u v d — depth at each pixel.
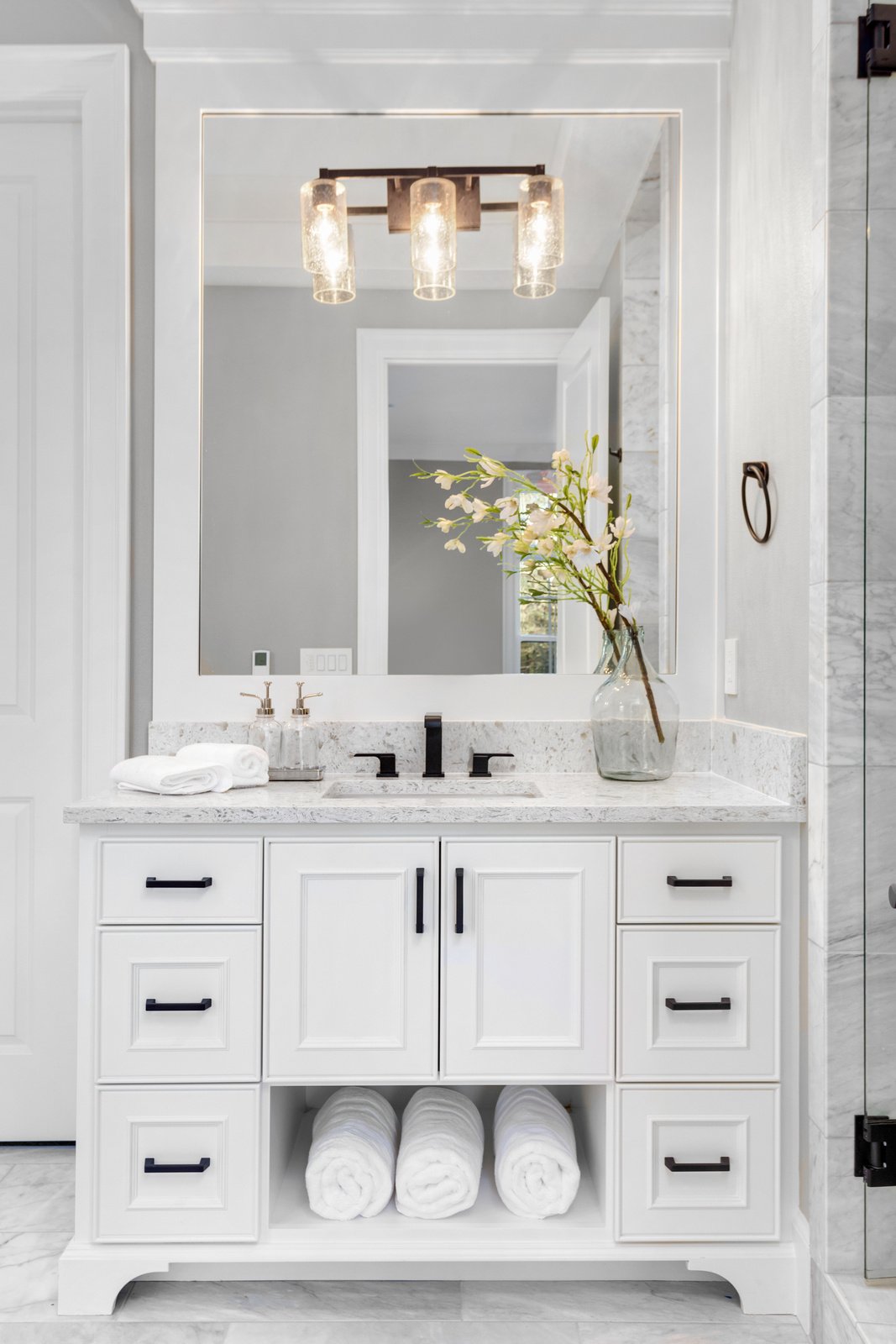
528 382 2.07
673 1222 1.57
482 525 2.07
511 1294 1.63
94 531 2.03
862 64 1.46
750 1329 1.54
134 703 2.05
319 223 2.06
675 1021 1.58
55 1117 2.09
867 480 1.48
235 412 2.05
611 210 2.07
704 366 2.07
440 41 2.03
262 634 2.04
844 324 1.48
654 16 2.03
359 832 1.57
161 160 2.04
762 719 1.80
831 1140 1.49
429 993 1.57
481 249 2.07
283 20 2.03
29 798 2.10
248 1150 1.56
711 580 2.07
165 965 1.56
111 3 2.05
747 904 1.58
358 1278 1.63
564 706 2.06
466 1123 1.75
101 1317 1.55
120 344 2.03
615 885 1.57
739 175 1.95
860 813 1.49
